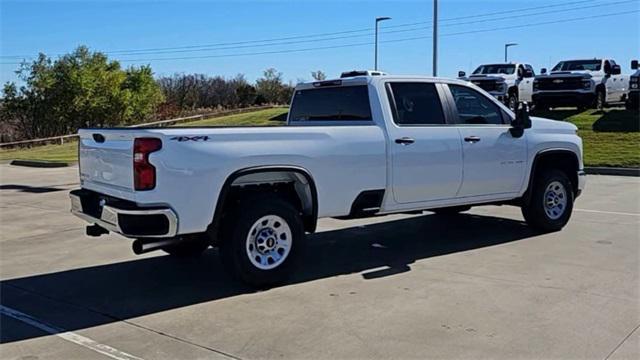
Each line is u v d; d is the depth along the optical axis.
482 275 6.27
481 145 7.52
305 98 7.70
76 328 4.99
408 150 6.85
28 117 46.38
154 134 5.38
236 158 5.69
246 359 4.30
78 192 6.38
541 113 23.64
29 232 9.12
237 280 5.95
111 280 6.40
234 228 5.80
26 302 5.70
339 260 7.02
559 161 8.62
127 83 49.91
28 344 4.66
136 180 5.42
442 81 7.43
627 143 17.77
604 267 6.49
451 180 7.27
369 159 6.54
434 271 6.46
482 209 10.38
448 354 4.31
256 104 61.84
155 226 5.39
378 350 4.40
